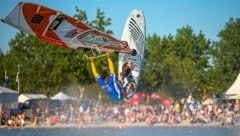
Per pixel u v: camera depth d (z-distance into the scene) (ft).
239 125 125.29
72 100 162.91
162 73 181.57
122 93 50.96
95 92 171.12
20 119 129.08
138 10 52.49
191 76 179.22
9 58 212.43
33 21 47.50
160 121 131.03
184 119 132.26
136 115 135.54
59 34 48.47
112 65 50.57
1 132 113.39
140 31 52.19
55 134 106.93
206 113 132.77
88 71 188.44
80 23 48.75
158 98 169.48
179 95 174.50
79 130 116.26
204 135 101.09
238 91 149.59
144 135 101.60
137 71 51.90
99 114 135.54
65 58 189.78
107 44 50.08
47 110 151.84
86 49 50.21
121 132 108.68
